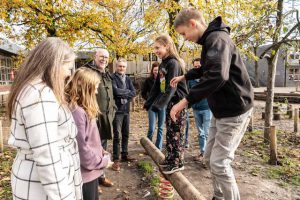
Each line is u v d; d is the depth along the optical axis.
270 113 6.84
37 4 10.23
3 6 9.80
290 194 4.00
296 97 20.52
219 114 2.40
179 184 2.90
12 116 1.65
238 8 8.09
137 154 5.92
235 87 2.29
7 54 22.92
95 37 12.11
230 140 2.38
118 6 12.03
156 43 3.29
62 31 11.00
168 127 3.13
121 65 5.05
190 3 8.92
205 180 4.48
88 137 2.52
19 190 1.62
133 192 4.04
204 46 2.36
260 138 7.29
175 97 3.07
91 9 11.11
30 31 11.58
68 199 1.62
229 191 2.38
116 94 4.95
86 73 2.52
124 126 5.34
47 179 1.54
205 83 2.11
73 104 2.44
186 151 6.07
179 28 2.50
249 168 5.04
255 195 3.95
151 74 6.06
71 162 1.88
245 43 6.56
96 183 2.65
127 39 12.47
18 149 1.68
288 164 5.23
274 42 6.55
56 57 1.71
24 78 1.65
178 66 3.21
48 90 1.63
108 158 2.73
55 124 1.61
